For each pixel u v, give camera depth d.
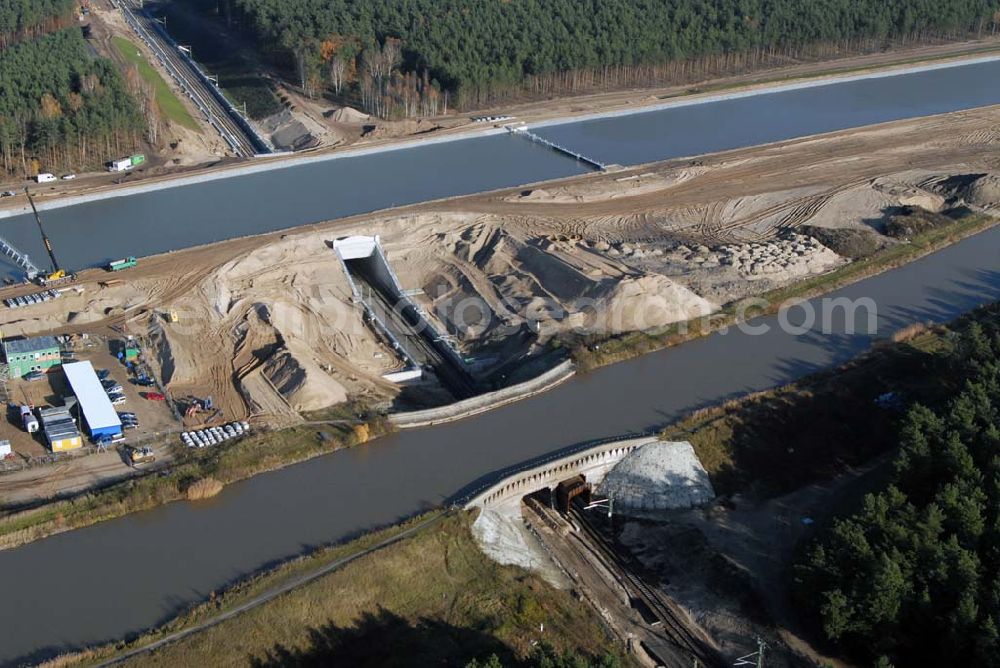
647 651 81.50
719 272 139.00
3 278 131.00
